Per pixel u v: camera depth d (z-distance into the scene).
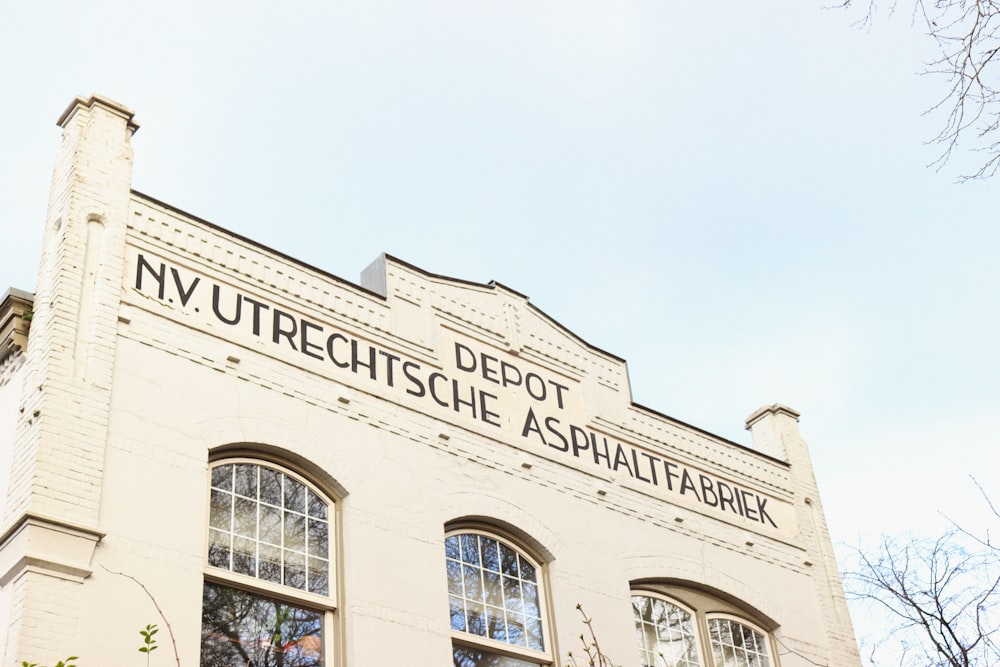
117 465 12.19
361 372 15.07
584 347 18.31
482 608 14.68
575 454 16.98
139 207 14.06
